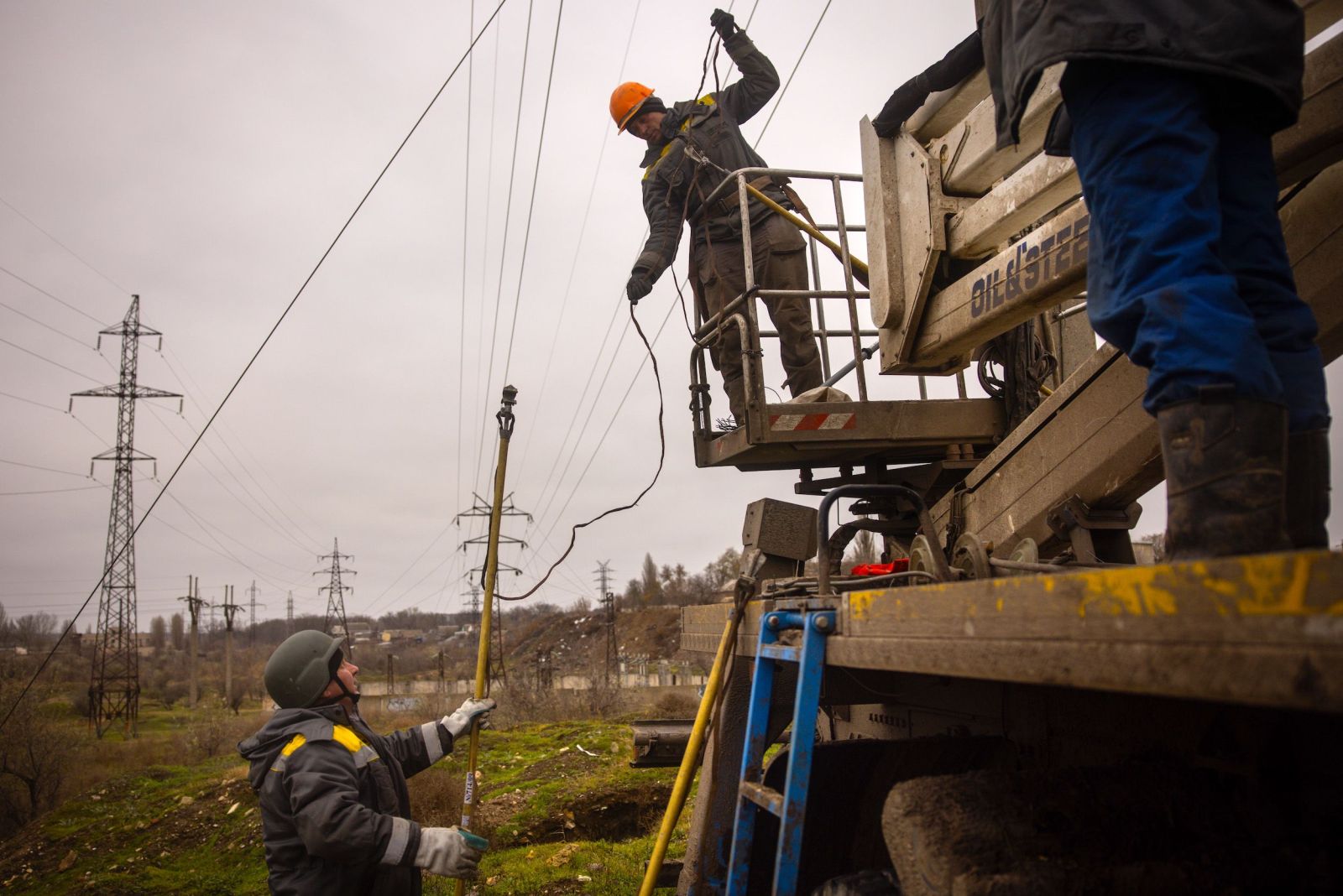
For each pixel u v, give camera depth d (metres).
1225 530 1.44
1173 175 1.63
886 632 1.85
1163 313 1.55
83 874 10.43
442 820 9.68
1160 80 1.67
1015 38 1.82
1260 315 1.73
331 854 3.03
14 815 20.12
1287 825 1.69
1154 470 3.04
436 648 115.44
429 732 3.83
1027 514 3.43
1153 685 1.08
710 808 3.14
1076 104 1.80
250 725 29.44
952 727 3.06
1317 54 2.14
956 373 4.48
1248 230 1.74
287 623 175.62
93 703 44.12
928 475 4.62
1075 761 2.38
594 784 10.34
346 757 3.25
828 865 2.74
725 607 3.57
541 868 7.54
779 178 4.90
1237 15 1.61
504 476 4.20
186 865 10.27
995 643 1.43
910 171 3.55
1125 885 1.61
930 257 3.40
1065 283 2.86
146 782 15.12
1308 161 2.22
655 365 5.10
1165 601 1.07
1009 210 3.07
